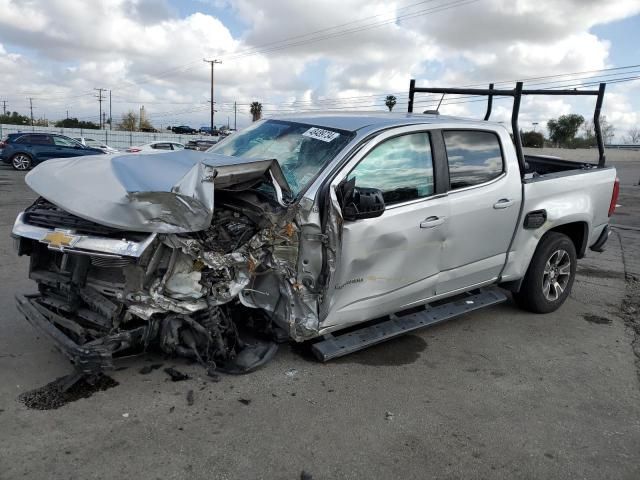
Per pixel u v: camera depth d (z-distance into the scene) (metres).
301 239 3.47
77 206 3.14
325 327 3.74
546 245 5.21
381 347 4.41
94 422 3.06
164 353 3.76
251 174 3.38
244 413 3.25
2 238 7.66
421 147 4.12
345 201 3.46
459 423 3.31
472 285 4.72
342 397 3.52
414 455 2.95
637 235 10.48
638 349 4.67
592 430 3.31
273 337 3.94
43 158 21.45
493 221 4.59
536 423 3.36
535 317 5.36
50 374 3.58
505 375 4.02
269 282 3.62
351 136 3.86
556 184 5.15
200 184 3.11
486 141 4.62
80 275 3.41
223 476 2.67
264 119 4.84
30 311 3.60
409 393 3.65
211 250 3.29
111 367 3.17
